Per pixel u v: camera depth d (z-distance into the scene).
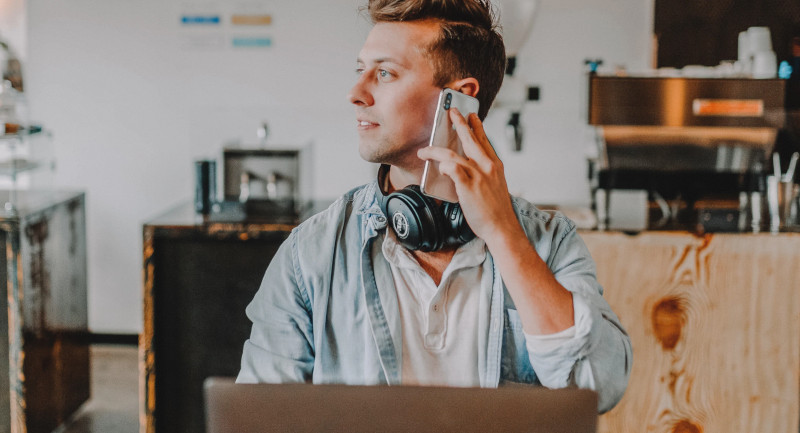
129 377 4.45
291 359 1.24
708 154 3.48
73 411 3.86
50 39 4.82
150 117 4.85
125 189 4.91
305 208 3.57
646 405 3.08
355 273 1.25
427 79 1.17
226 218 3.32
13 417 3.29
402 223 1.18
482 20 1.21
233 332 3.21
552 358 1.10
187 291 3.20
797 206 3.19
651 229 3.04
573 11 4.63
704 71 3.59
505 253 1.10
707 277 3.01
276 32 4.76
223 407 0.89
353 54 4.74
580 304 1.09
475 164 1.12
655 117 3.35
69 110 4.87
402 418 0.88
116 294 4.98
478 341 1.21
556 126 4.63
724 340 3.03
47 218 3.53
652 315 3.04
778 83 3.30
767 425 3.04
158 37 4.79
